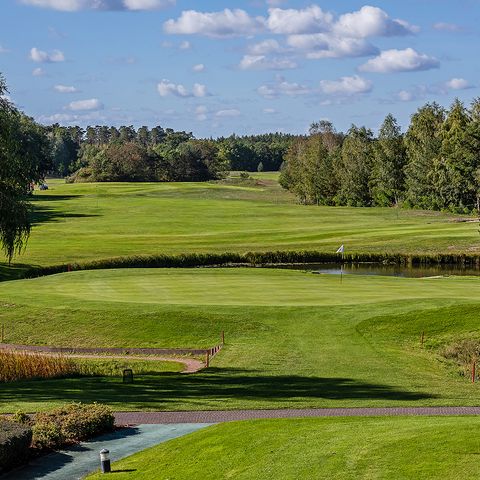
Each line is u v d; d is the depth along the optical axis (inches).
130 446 805.2
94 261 2792.8
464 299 1646.2
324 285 1991.9
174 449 751.7
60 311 1628.9
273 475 618.8
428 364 1299.2
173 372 1253.1
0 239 1456.7
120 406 970.7
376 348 1390.3
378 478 570.6
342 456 631.2
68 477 719.1
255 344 1413.6
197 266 2970.0
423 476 560.1
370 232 3695.9
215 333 1488.7
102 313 1598.2
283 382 1131.3
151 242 3481.8
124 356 1395.2
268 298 1755.7
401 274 2765.7
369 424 754.2
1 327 1576.0
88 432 837.8
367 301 1686.8
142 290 1908.2
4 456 728.3
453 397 1028.5
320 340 1425.9
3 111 1396.4
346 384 1117.1
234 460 678.5
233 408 951.0
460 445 613.6
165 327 1518.2
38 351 1438.2
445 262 3036.4
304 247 3238.2
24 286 2007.9
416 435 660.1
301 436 716.7
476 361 1336.1
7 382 1185.4
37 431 805.9
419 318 1524.4
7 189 1412.4
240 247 3240.7
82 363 1317.7
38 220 4436.5
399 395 1038.4
